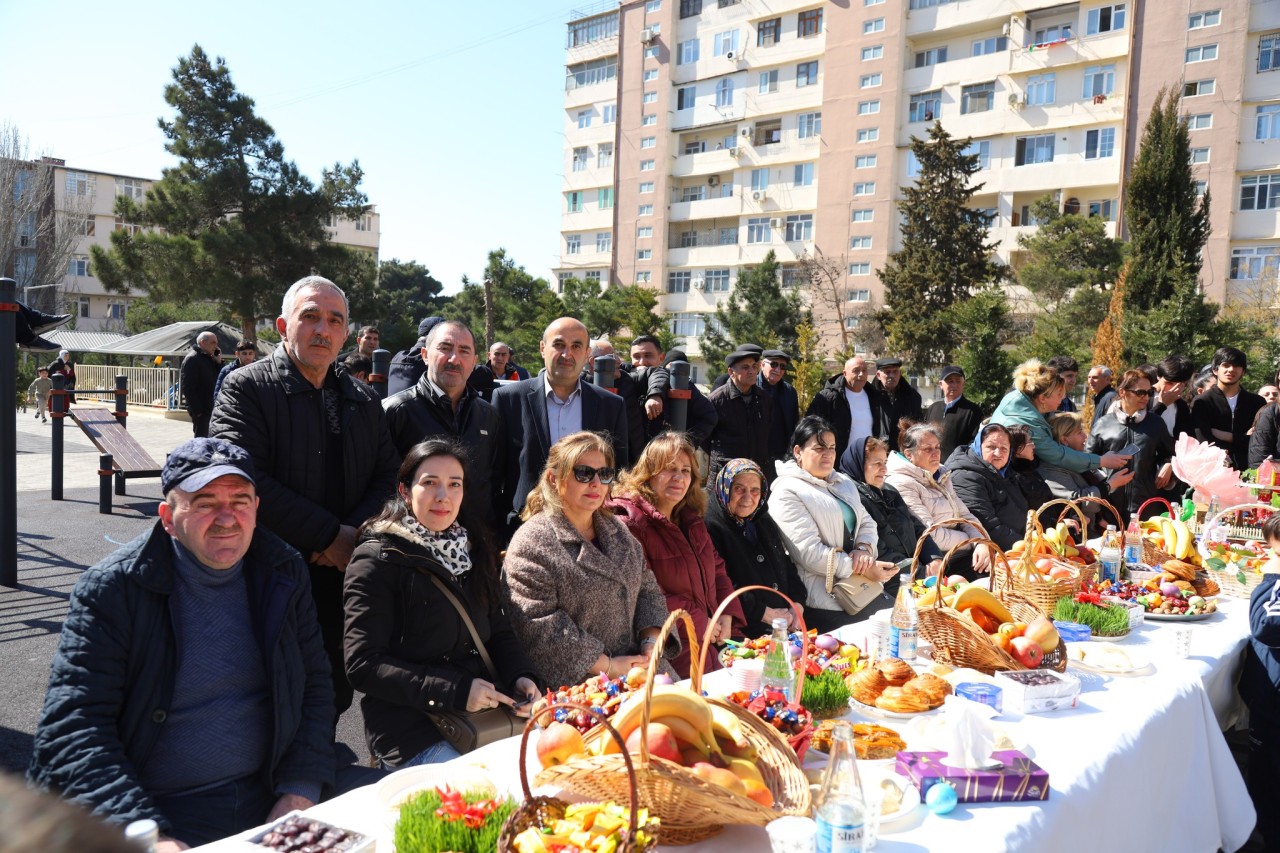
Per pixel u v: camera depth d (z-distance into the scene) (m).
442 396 4.33
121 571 2.27
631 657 3.29
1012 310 29.52
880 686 2.58
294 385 3.42
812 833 1.59
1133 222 23.58
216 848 1.66
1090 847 2.13
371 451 3.64
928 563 4.99
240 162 25.83
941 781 2.00
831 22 39.97
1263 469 5.82
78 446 16.25
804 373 23.78
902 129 38.47
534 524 3.38
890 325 30.14
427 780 2.04
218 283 25.06
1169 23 31.52
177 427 20.08
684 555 3.86
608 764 1.64
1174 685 2.88
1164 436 6.95
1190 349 20.27
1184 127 23.14
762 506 4.38
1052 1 34.09
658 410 6.52
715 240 46.91
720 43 44.91
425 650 2.85
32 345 7.05
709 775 1.72
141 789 2.10
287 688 2.44
